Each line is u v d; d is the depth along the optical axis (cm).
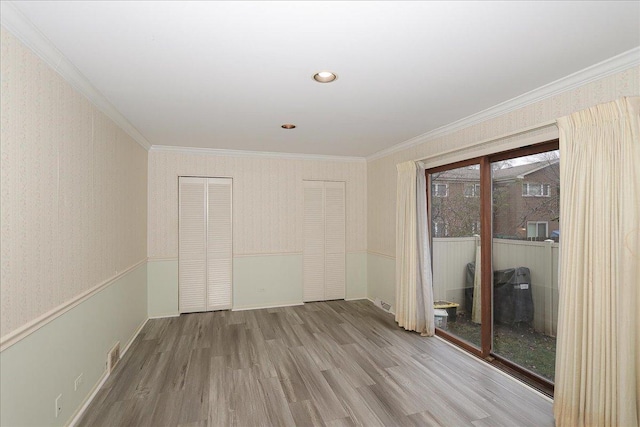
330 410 237
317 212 543
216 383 275
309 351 341
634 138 184
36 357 180
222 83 243
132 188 373
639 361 185
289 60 207
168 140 429
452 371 296
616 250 193
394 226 472
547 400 249
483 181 320
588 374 205
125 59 204
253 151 501
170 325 427
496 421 224
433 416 229
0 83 150
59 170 205
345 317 461
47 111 191
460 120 334
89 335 250
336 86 249
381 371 296
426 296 386
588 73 218
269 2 149
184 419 227
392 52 197
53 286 197
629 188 186
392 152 475
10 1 146
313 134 396
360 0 148
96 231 264
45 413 189
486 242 321
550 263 264
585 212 209
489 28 171
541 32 175
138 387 269
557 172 256
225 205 495
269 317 461
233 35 177
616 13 157
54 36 177
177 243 473
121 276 329
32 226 176
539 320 274
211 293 490
